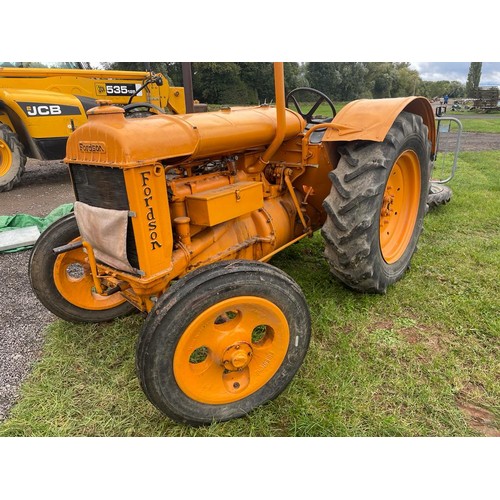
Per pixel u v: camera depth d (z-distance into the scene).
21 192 6.83
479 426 1.97
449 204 5.18
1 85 6.47
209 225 2.12
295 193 3.04
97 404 2.17
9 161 6.73
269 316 1.96
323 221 3.33
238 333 1.93
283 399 2.16
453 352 2.45
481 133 15.00
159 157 1.84
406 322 2.74
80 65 8.44
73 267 3.80
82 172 1.97
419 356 2.43
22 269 3.79
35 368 2.45
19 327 2.89
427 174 3.29
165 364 1.75
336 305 2.96
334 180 2.54
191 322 1.76
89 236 2.04
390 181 3.09
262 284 1.89
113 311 2.89
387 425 1.97
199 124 2.14
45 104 6.43
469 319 2.73
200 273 1.82
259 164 2.70
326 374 2.30
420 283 3.22
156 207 1.86
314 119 3.72
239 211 2.28
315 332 2.67
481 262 3.49
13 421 2.06
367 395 2.15
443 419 2.01
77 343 2.66
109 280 2.13
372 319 2.79
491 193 5.72
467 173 7.30
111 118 1.78
